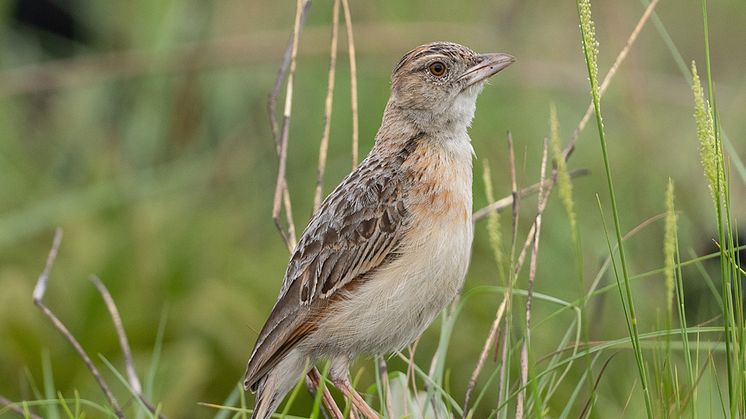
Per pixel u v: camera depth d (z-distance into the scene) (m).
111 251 15.08
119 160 17.67
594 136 17.98
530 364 8.75
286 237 11.63
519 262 10.47
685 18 20.55
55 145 18.38
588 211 16.72
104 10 19.12
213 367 14.16
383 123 11.27
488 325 14.59
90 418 13.28
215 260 15.28
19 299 14.30
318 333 10.68
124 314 14.45
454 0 19.50
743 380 8.57
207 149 18.16
